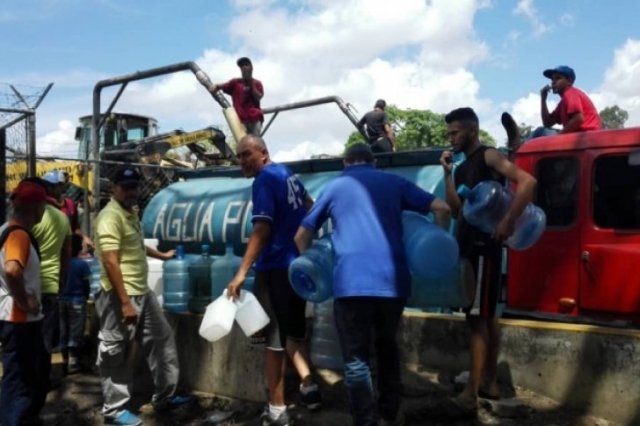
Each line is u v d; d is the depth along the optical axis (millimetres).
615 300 5801
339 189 4328
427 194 4395
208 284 6219
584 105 7645
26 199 4844
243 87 8977
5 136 8711
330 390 5418
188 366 6074
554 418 4836
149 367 5719
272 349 4852
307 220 4359
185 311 6277
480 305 4680
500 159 4531
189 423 5379
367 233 4184
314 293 4523
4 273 4844
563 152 6246
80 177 12570
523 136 7895
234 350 5727
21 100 9391
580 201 6090
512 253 6473
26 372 4910
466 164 4812
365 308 4152
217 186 8211
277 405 4855
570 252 6121
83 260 7035
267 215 4703
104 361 5340
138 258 5418
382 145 9773
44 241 5734
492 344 4980
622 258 5777
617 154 5941
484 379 5012
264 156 5000
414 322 5914
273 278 4824
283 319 4836
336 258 4250
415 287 4531
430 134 33500
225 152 17484
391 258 4168
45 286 5773
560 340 5059
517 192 4316
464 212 4613
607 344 4820
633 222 5816
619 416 4738
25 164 9695
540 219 4742
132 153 16172
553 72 7824
